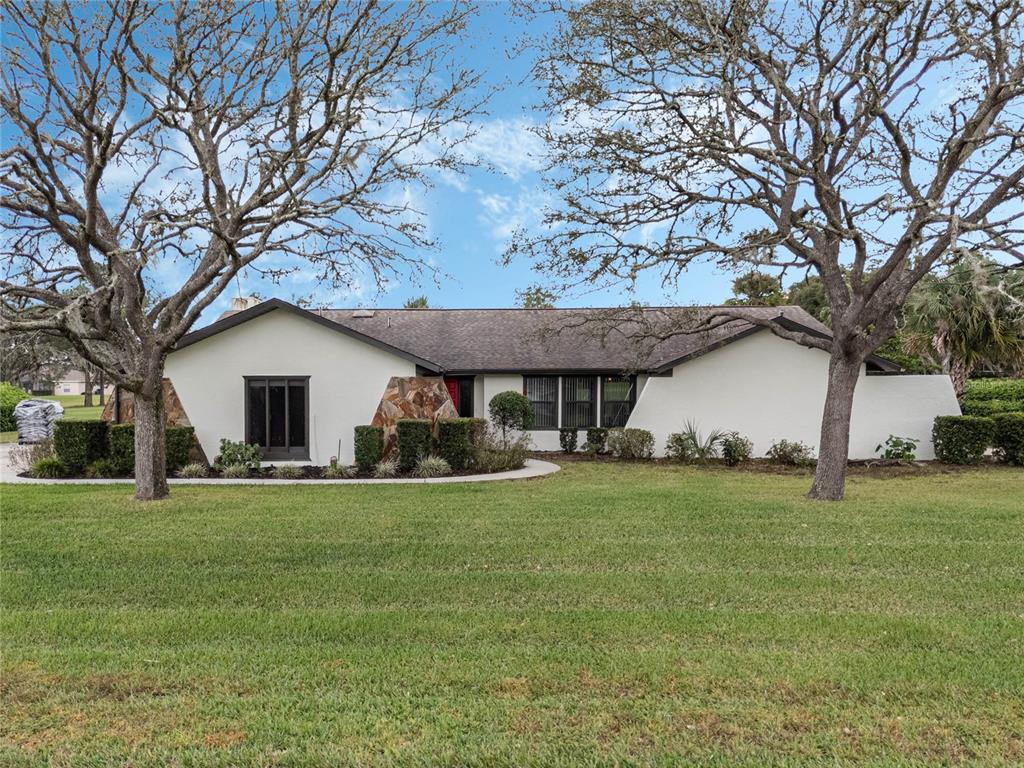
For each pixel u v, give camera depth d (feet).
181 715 11.54
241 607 17.61
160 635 15.48
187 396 49.65
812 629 15.74
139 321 34.04
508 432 59.47
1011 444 50.34
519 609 17.25
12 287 29.37
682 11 36.22
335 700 12.10
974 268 25.85
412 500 33.78
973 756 10.23
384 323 71.67
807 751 10.37
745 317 40.19
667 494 35.50
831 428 35.40
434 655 14.19
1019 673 13.17
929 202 28.53
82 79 31.83
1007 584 19.35
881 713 11.59
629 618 16.44
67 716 11.51
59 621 16.31
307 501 33.50
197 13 32.24
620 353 63.16
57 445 44.45
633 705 11.87
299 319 50.39
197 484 40.65
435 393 51.62
